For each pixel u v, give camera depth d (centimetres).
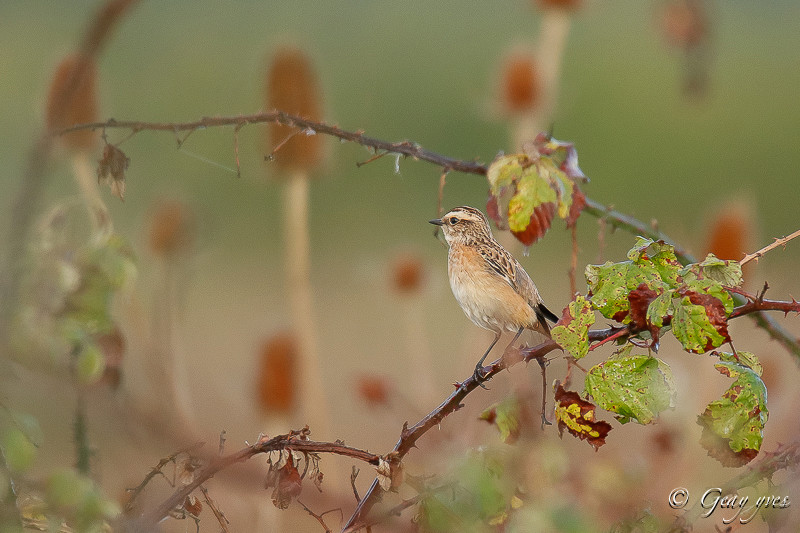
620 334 568
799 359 786
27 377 498
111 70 3428
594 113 3416
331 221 2964
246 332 2131
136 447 532
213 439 716
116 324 584
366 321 2277
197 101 3406
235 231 2838
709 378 1093
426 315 2316
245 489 666
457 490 553
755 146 3347
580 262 2683
